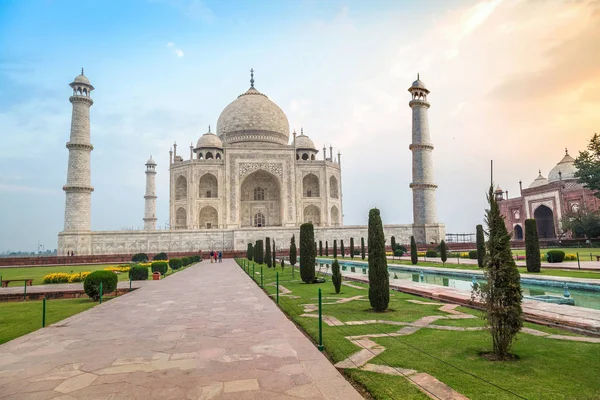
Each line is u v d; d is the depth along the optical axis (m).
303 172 80.38
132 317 14.79
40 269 46.66
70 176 61.88
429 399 6.61
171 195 78.44
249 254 56.25
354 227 70.75
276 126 88.25
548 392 6.80
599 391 6.83
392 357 8.96
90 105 64.94
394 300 17.56
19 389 7.55
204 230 65.81
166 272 34.97
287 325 12.71
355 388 7.39
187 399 6.91
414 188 71.62
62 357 9.66
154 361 9.16
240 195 81.00
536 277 23.45
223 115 89.88
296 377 7.88
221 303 17.62
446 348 9.64
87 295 22.45
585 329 10.97
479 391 6.89
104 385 7.69
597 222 63.91
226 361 9.02
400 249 53.53
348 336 11.04
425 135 70.94
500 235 9.17
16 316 16.66
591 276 23.83
